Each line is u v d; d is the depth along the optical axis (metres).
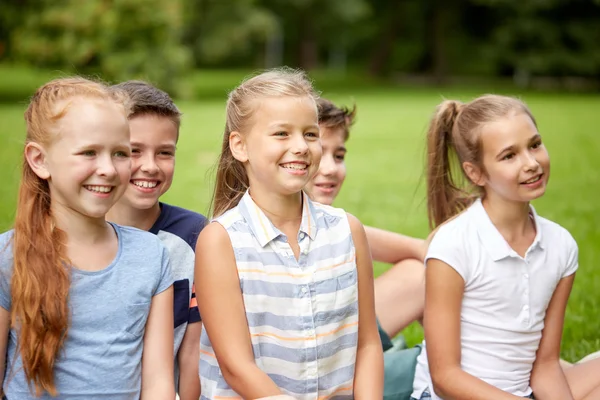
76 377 3.09
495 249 3.82
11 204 9.24
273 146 3.33
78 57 24.80
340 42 55.22
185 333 3.75
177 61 26.69
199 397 3.75
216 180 3.74
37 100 3.17
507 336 3.83
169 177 3.91
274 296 3.32
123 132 3.15
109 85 3.72
